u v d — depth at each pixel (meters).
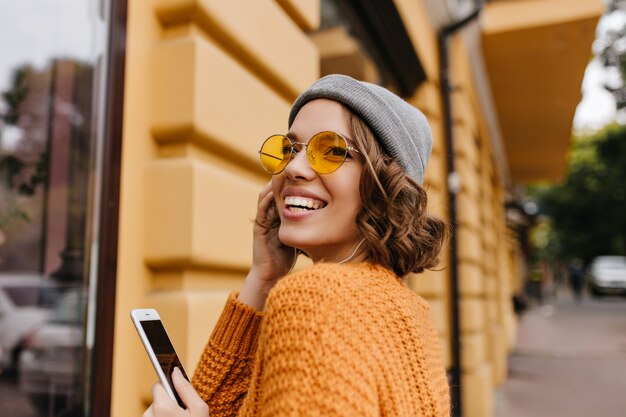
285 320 0.79
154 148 1.87
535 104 8.47
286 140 1.11
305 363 0.75
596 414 5.94
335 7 3.46
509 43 6.15
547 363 9.68
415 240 1.04
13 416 1.75
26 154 1.88
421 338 0.90
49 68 1.86
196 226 1.76
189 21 1.90
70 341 1.74
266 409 0.76
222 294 1.94
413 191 1.04
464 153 5.77
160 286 1.82
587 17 5.51
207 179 1.83
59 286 1.79
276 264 1.26
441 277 5.13
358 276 0.88
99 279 1.66
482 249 7.58
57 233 1.81
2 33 1.90
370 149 1.01
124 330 1.69
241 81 2.07
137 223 1.78
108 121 1.71
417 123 1.12
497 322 9.47
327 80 1.06
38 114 1.86
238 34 2.05
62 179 1.82
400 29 4.22
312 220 1.03
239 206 2.03
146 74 1.85
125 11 1.78
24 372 1.79
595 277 29.59
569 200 30.84
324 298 0.80
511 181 15.65
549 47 6.27
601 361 9.72
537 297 24.45
